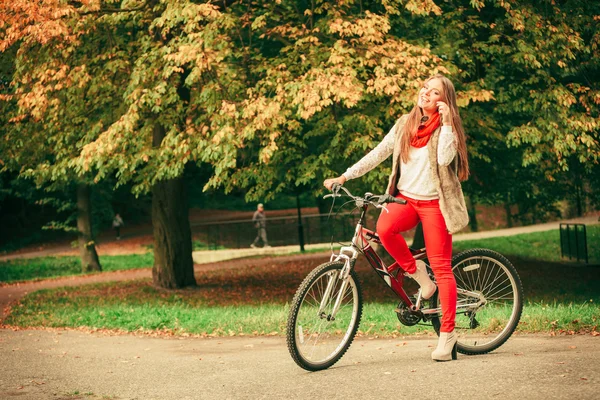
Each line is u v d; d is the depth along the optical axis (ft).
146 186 46.65
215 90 38.14
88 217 85.66
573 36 41.06
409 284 44.62
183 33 40.37
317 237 94.38
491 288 16.33
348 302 15.44
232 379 14.82
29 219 142.61
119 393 14.61
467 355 15.72
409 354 16.72
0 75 46.06
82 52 43.96
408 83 36.37
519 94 44.21
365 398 12.00
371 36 37.24
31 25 37.81
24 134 47.26
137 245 118.42
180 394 13.82
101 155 39.06
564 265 61.26
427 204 14.66
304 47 39.60
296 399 12.37
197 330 28.76
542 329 20.20
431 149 14.42
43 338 27.43
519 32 42.91
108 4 42.52
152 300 46.57
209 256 90.22
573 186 57.00
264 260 76.23
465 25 42.88
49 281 69.51
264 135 37.52
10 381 16.74
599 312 22.49
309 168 41.01
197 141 37.83
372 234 15.26
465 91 39.73
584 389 11.30
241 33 46.14
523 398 11.14
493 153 49.55
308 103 34.71
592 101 43.27
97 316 35.68
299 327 14.87
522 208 72.69
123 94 39.93
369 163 15.33
